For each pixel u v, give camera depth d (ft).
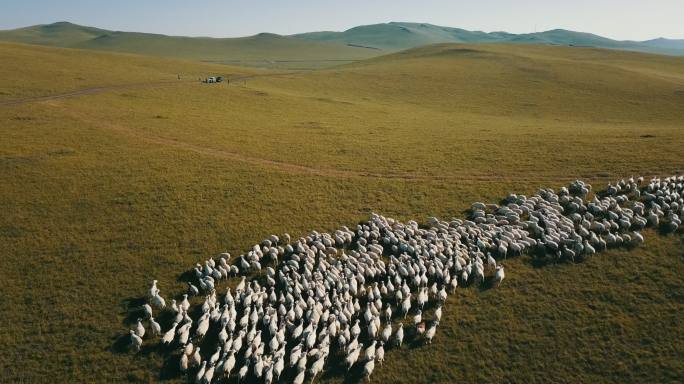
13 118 238.27
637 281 110.32
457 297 111.24
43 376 93.56
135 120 252.01
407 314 106.73
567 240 123.24
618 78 418.51
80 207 155.22
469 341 99.14
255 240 137.49
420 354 96.63
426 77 458.50
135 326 105.60
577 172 167.63
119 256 130.31
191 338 101.14
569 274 114.83
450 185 167.22
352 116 306.55
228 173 182.60
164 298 114.42
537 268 118.01
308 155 206.49
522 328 101.24
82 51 482.28
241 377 90.84
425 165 190.19
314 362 93.66
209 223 146.41
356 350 95.09
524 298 109.09
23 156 189.57
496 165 183.93
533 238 129.39
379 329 102.78
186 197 162.30
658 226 127.65
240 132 243.81
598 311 103.60
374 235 136.36
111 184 170.81
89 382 92.38
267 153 208.33
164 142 217.97
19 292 116.16
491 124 284.20
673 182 147.23
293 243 135.85
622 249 120.88
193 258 129.59
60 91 302.66
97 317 108.58
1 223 144.97
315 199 161.17
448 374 92.22
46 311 110.22
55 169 180.86
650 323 99.19
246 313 105.40
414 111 339.16
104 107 274.16
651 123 288.92
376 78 459.32
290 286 115.14
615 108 333.62
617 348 94.63
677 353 91.97
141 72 406.82
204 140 224.12
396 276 116.16
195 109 293.23
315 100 355.97
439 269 117.08
